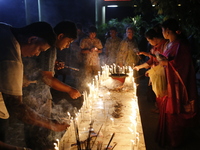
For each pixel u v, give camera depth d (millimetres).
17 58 1823
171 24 3408
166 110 3572
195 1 5754
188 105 3475
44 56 2574
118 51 6594
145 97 6625
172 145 3715
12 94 1802
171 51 3404
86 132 2201
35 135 2783
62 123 2215
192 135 4168
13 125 4238
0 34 1817
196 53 6020
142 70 6961
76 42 6988
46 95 2779
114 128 2305
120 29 11180
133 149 1826
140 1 7250
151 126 4629
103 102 3164
